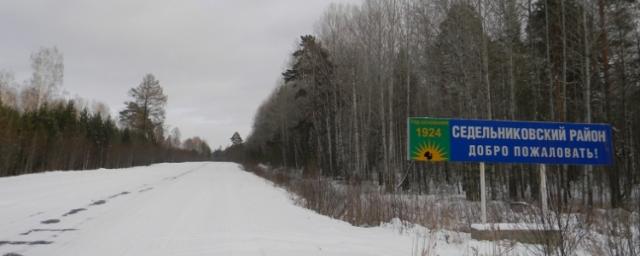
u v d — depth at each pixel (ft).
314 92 123.85
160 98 239.71
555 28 67.41
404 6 95.35
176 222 34.99
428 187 89.04
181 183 85.25
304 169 105.70
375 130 112.68
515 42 68.33
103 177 93.71
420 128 34.09
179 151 338.54
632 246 20.83
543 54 72.49
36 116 117.70
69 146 128.26
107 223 34.01
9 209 39.91
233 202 51.37
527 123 34.81
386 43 96.48
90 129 154.40
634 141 67.41
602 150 35.42
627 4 57.77
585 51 56.34
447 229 35.29
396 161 108.58
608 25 58.75
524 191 70.79
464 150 34.06
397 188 76.28
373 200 44.09
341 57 113.09
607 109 59.41
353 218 39.99
